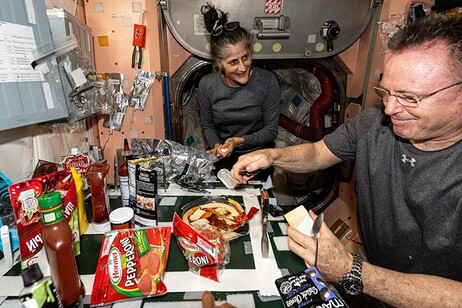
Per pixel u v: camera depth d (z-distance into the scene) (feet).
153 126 5.48
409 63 2.25
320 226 2.53
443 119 2.33
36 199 2.44
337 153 3.98
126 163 3.60
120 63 5.12
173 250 2.91
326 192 7.89
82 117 4.08
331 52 6.37
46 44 3.12
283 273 2.62
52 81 3.25
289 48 6.24
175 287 2.44
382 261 3.64
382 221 3.34
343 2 5.97
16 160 3.35
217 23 4.91
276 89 5.77
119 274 2.38
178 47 6.23
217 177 4.49
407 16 5.41
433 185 2.73
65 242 2.12
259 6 5.82
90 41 4.52
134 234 2.69
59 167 3.55
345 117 7.27
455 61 2.12
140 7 4.85
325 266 2.47
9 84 2.68
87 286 2.43
